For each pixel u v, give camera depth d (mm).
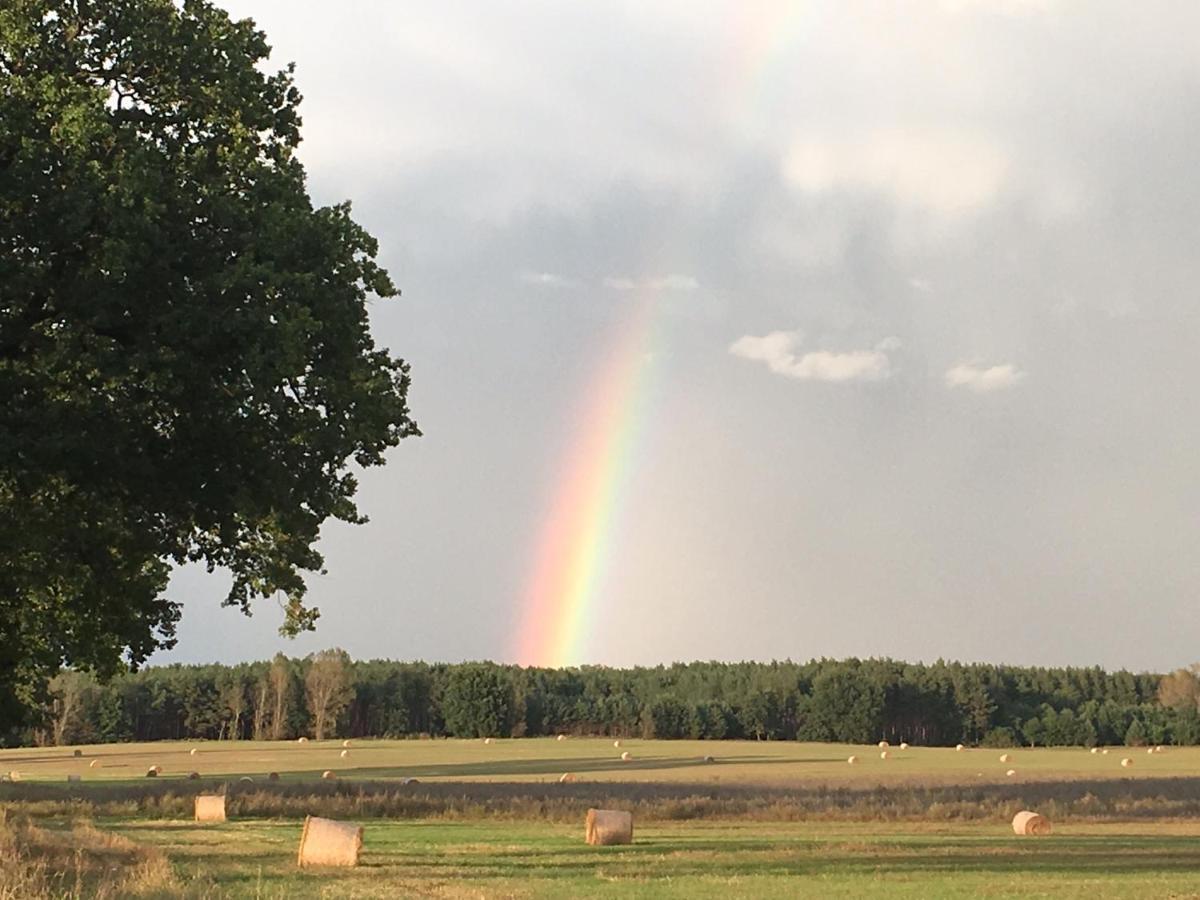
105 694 150625
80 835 29719
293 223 21109
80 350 19734
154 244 19484
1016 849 30688
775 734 163375
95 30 22219
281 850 30188
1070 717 158750
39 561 23500
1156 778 72250
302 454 22766
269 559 26641
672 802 48031
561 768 87188
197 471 21656
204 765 92625
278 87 24312
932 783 67750
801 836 35625
